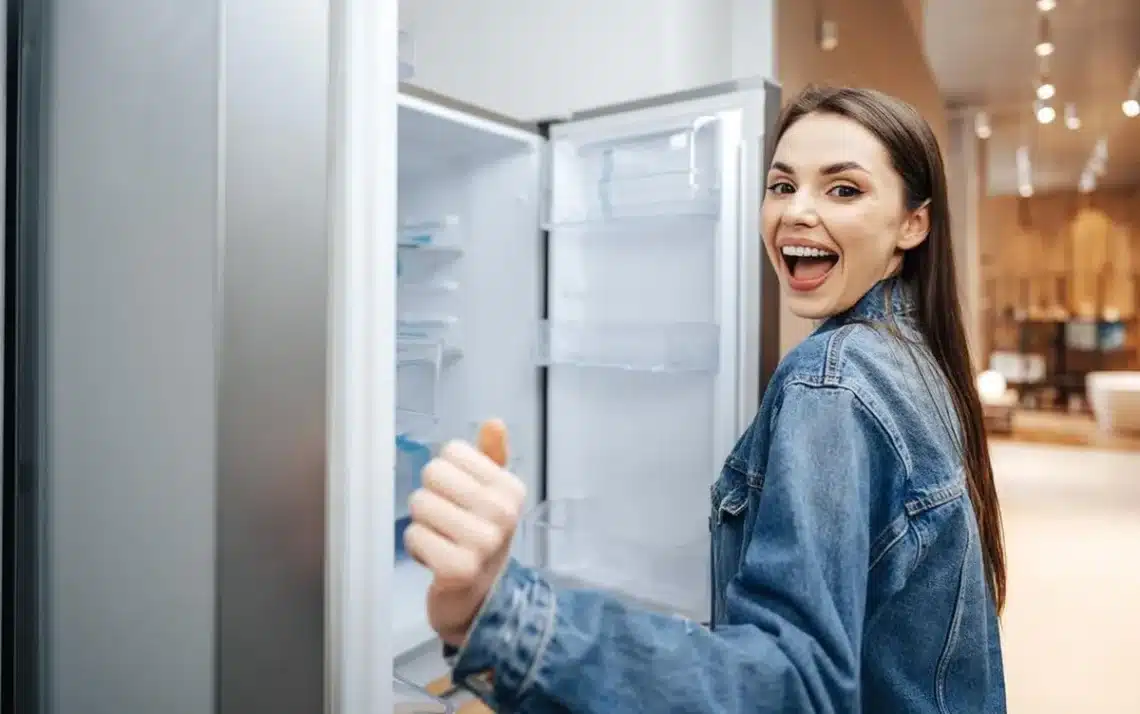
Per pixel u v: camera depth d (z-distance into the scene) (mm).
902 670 723
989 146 8836
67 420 722
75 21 710
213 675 593
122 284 667
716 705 500
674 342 1607
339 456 644
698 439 1656
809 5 2762
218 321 588
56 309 727
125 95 665
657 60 2135
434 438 1798
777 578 579
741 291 1504
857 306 827
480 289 1869
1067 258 10719
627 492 1767
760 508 640
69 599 725
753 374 1506
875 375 694
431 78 2527
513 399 1841
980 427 854
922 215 833
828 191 796
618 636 513
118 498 675
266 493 611
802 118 831
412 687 1222
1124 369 10375
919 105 5473
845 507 626
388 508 661
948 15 5016
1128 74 6465
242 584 601
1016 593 3260
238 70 594
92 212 696
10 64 739
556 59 2326
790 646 542
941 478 692
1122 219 10477
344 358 645
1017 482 5488
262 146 605
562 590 541
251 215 601
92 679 707
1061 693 2367
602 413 1801
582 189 1814
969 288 8234
